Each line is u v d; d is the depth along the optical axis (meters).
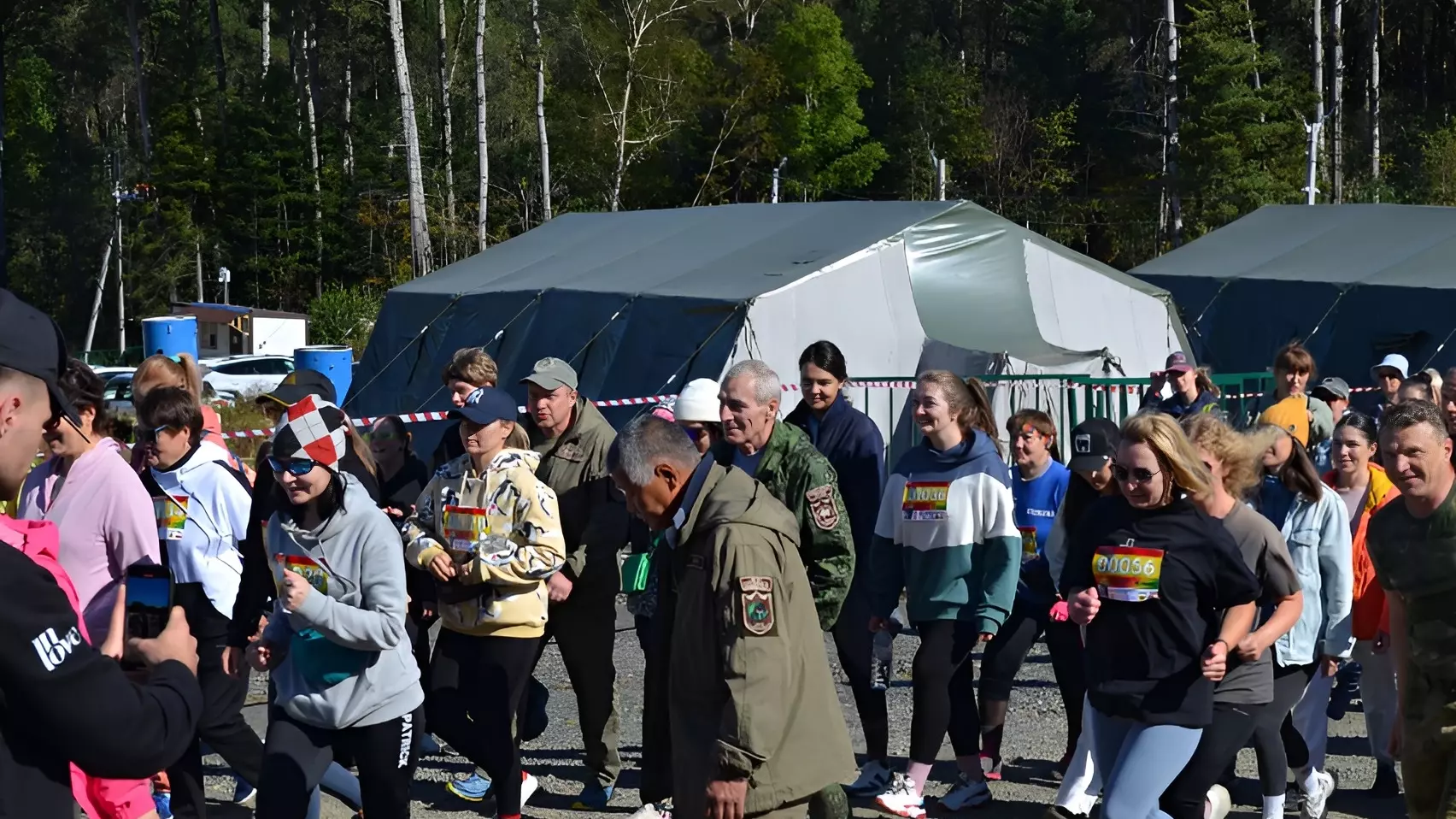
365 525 4.52
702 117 60.00
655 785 4.79
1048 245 17.36
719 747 3.67
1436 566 4.47
